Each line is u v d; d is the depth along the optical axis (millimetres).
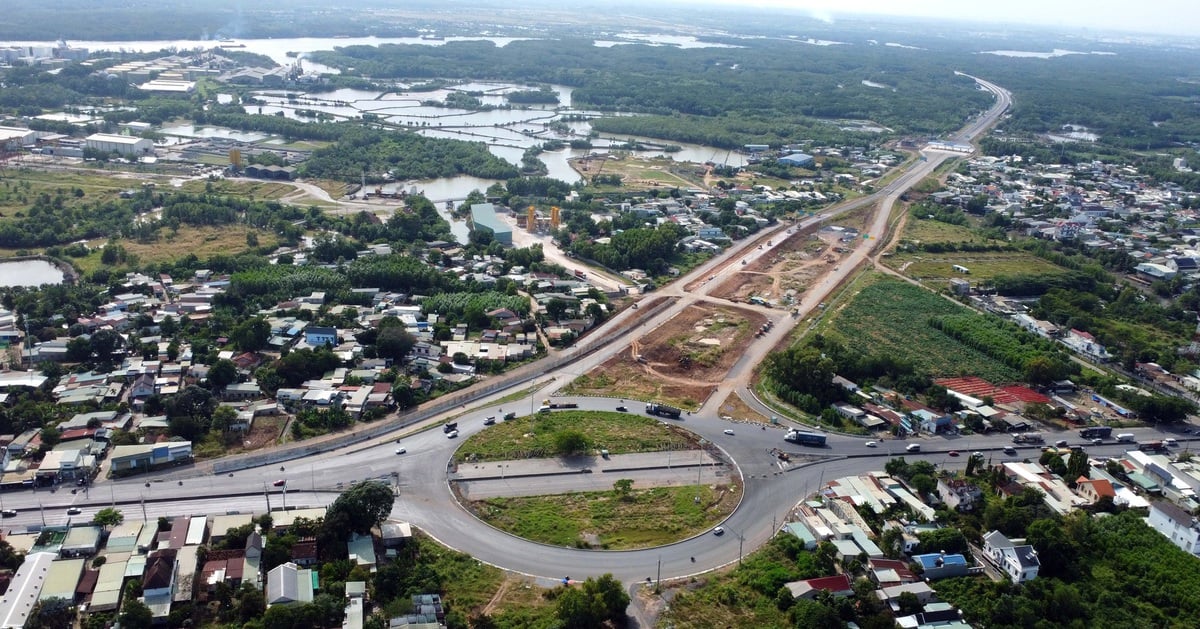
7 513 158125
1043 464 193750
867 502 171875
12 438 183750
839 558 154750
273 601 135875
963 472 191000
